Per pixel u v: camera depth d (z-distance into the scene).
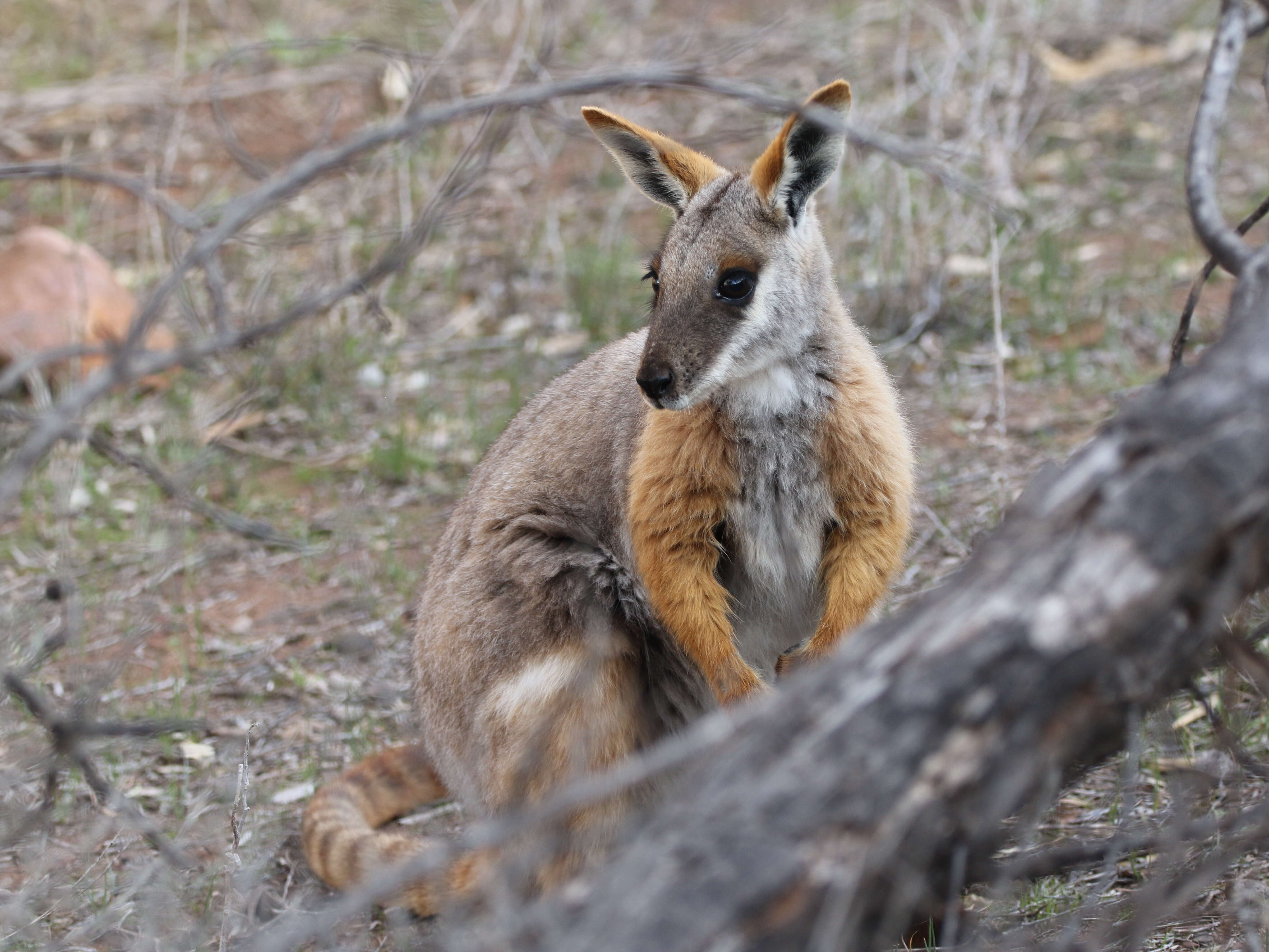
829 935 3.64
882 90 19.22
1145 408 3.96
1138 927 5.14
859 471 7.90
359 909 5.77
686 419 7.84
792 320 7.91
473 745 8.30
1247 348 3.94
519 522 8.49
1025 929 5.89
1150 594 3.79
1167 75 20.30
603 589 8.40
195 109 20.81
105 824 6.93
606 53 21.22
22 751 7.94
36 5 24.91
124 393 14.13
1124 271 15.19
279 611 11.29
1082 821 7.48
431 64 11.94
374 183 17.75
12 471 4.39
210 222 8.34
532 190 18.77
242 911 7.04
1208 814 6.47
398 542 12.23
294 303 14.59
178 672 10.48
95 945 7.03
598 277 15.80
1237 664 4.91
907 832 3.74
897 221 15.49
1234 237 5.48
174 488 7.12
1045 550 3.84
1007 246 12.55
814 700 3.87
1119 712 4.07
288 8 24.03
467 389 14.68
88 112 21.09
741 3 23.75
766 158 7.89
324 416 14.09
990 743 3.76
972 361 14.20
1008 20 21.44
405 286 16.28
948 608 3.86
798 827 3.67
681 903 3.62
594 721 7.95
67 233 18.02
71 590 7.85
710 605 7.88
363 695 10.04
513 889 5.36
